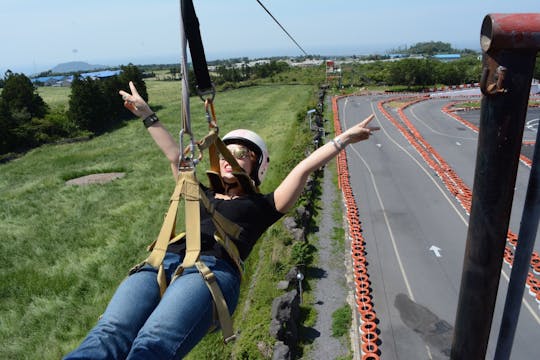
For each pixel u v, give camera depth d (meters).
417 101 59.16
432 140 34.88
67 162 35.19
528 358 11.28
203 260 2.46
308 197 21.05
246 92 79.75
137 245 17.88
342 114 49.53
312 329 12.60
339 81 76.75
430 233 18.34
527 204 1.78
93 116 50.94
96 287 15.05
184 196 2.40
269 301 12.75
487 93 1.61
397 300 13.84
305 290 14.38
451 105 53.84
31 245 18.44
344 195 22.53
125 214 21.48
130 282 2.33
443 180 24.73
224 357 10.62
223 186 3.08
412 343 11.99
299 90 75.81
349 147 32.44
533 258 15.48
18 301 14.47
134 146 40.31
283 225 17.55
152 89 101.38
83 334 12.73
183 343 2.02
